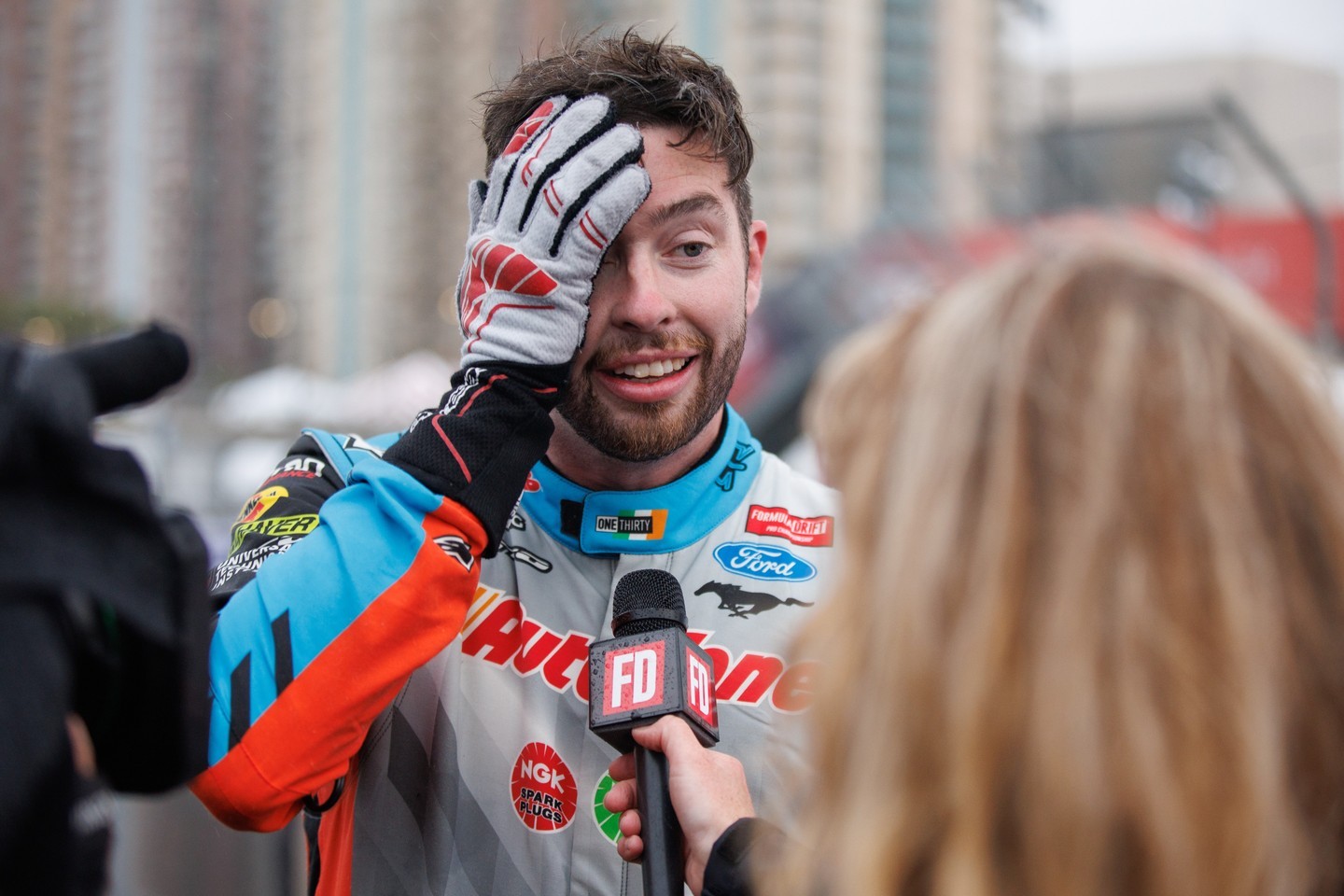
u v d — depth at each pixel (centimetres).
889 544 73
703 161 136
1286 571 70
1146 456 69
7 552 74
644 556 140
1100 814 66
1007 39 2788
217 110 2411
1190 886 65
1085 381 71
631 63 137
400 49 3025
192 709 83
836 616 77
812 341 761
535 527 143
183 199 2292
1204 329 73
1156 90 4206
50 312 1559
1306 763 70
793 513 148
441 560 122
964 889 67
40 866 72
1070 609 68
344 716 119
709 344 138
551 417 137
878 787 71
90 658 80
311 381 1273
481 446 126
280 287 2688
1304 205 841
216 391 1205
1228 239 1099
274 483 145
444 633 124
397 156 2998
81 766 79
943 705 70
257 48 2481
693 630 138
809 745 78
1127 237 81
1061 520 69
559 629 138
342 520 125
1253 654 67
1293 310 998
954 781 68
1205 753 66
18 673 72
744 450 152
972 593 70
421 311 2978
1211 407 70
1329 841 70
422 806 133
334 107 3041
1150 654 67
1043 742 67
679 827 108
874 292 761
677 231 135
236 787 117
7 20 2255
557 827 132
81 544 77
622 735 114
